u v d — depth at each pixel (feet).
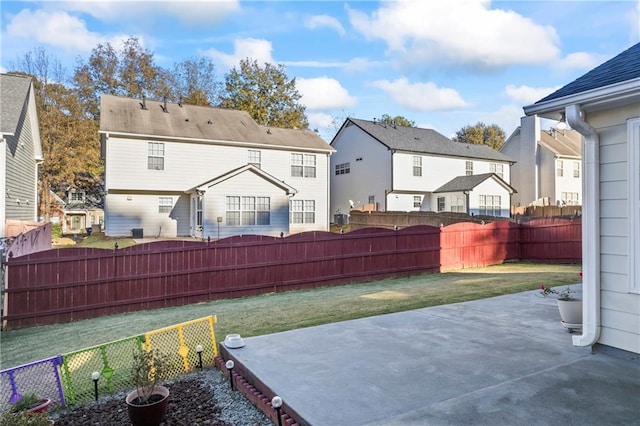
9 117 40.24
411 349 13.71
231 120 71.72
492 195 81.82
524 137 98.53
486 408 9.32
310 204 71.67
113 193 58.39
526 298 21.95
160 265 25.25
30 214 56.80
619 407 9.27
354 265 31.86
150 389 10.36
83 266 23.25
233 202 60.03
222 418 10.46
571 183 97.81
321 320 19.70
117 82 104.22
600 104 12.43
